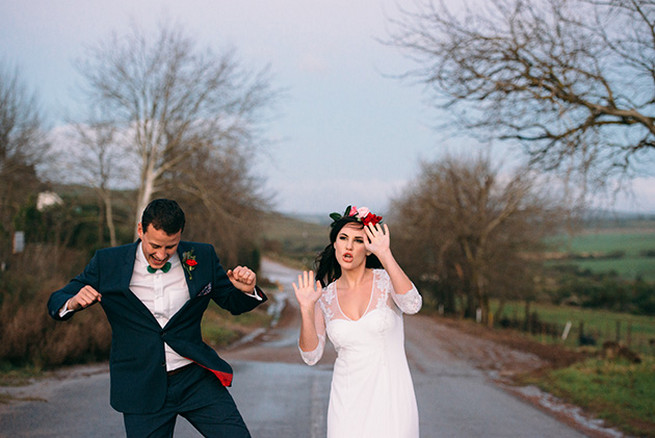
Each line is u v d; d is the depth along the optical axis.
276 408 8.30
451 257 41.94
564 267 57.00
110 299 3.46
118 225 32.91
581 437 7.75
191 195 30.05
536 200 25.08
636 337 29.84
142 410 3.45
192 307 3.58
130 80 27.02
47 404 7.25
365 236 4.06
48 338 10.47
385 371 3.93
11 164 25.58
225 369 3.63
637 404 9.73
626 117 10.45
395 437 3.85
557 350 20.89
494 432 7.68
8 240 14.78
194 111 27.73
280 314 39.66
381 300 4.02
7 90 25.12
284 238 116.75
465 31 10.60
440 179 37.75
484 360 18.48
